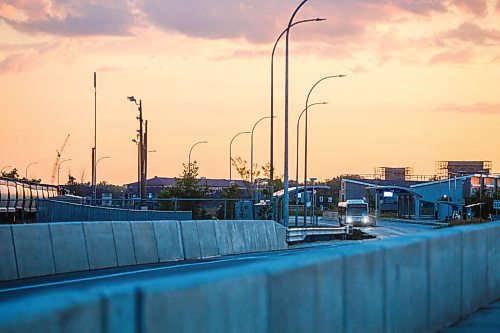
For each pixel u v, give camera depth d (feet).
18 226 78.02
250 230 133.49
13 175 441.27
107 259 91.56
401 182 626.23
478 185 533.96
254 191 253.24
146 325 19.34
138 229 99.35
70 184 485.56
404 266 40.24
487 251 59.41
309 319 28.37
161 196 238.48
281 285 26.21
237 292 23.43
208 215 239.09
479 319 51.57
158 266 94.68
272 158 193.67
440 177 634.43
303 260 28.30
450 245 49.55
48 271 81.00
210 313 21.94
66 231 85.30
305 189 241.55
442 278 47.44
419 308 42.57
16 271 76.48
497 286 62.13
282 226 151.02
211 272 23.34
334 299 30.83
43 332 17.15
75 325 17.76
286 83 169.07
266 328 25.05
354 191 587.27
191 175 238.48
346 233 211.61
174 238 107.14
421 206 516.73
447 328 47.91
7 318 16.37
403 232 263.29
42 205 165.48
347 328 32.12
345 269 32.17
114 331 18.58
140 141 230.89
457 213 416.67
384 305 36.88
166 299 20.06
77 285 70.59
